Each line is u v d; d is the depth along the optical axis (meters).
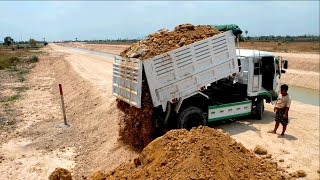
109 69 33.72
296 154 9.65
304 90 27.14
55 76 32.62
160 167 6.70
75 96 20.05
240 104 12.23
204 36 10.69
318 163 9.06
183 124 10.44
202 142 6.78
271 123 12.71
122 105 10.98
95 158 10.91
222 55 10.84
